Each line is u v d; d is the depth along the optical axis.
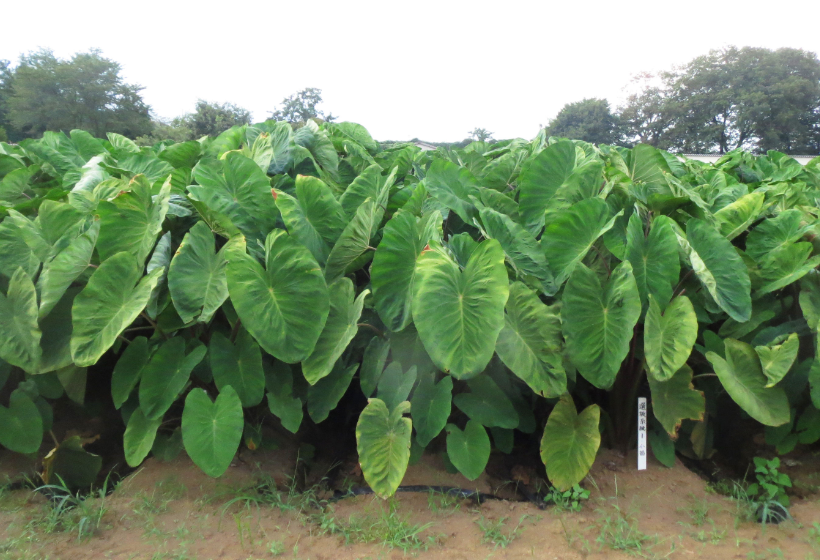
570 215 3.19
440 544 2.46
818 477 3.11
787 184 4.16
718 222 3.50
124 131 50.44
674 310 2.78
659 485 2.99
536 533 2.56
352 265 3.30
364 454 2.57
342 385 3.01
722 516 2.72
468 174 3.89
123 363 2.91
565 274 3.20
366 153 5.08
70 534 2.52
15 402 2.87
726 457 3.40
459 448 2.75
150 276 2.81
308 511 2.76
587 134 53.03
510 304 2.92
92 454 2.94
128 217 2.99
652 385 2.92
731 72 48.28
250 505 2.78
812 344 3.23
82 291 2.73
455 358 2.66
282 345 2.81
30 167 4.27
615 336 2.80
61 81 46.81
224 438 2.63
